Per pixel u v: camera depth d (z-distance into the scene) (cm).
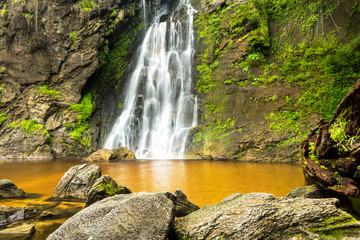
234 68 1777
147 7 2530
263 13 1862
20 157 1633
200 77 1888
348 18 1598
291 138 1345
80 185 631
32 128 1680
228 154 1432
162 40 2289
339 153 432
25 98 1758
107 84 2002
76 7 1794
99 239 280
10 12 1733
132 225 293
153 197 330
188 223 335
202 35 2059
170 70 2067
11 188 625
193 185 716
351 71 1412
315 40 1653
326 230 293
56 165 1248
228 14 2028
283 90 1543
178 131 1750
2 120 1700
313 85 1482
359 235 285
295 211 313
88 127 1802
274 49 1786
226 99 1691
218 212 333
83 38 1816
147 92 2030
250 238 293
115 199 378
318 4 1714
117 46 2119
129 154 1514
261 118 1507
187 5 2412
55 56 1770
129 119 1938
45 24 1741
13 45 1741
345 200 440
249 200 346
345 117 437
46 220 439
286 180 779
